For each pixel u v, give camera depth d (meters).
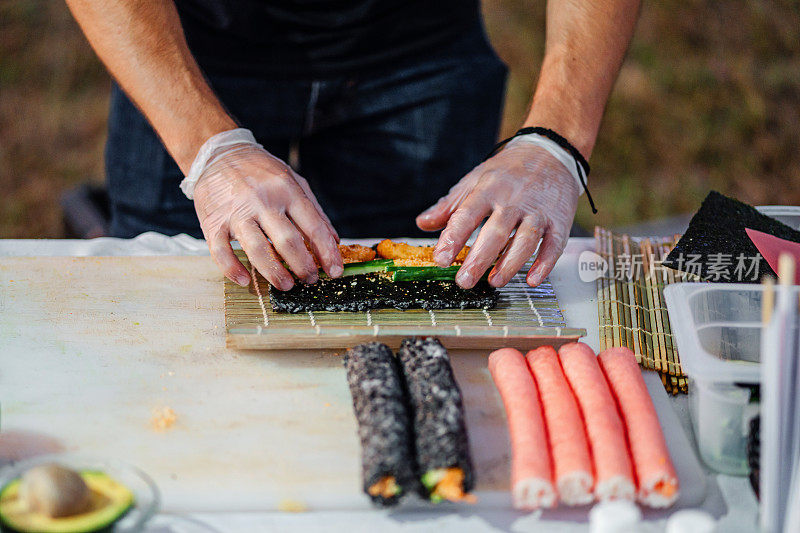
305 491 1.32
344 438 1.45
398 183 2.72
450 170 2.71
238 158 1.88
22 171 5.24
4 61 5.92
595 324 1.83
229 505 1.30
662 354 1.67
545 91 2.10
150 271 1.98
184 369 1.62
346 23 2.43
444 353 1.49
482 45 2.72
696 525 1.08
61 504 1.12
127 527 1.14
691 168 5.45
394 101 2.60
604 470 1.25
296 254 1.73
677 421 1.51
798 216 2.09
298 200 1.81
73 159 5.34
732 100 5.87
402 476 1.23
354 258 1.89
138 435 1.43
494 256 1.78
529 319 1.77
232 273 1.78
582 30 2.11
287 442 1.43
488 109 2.73
